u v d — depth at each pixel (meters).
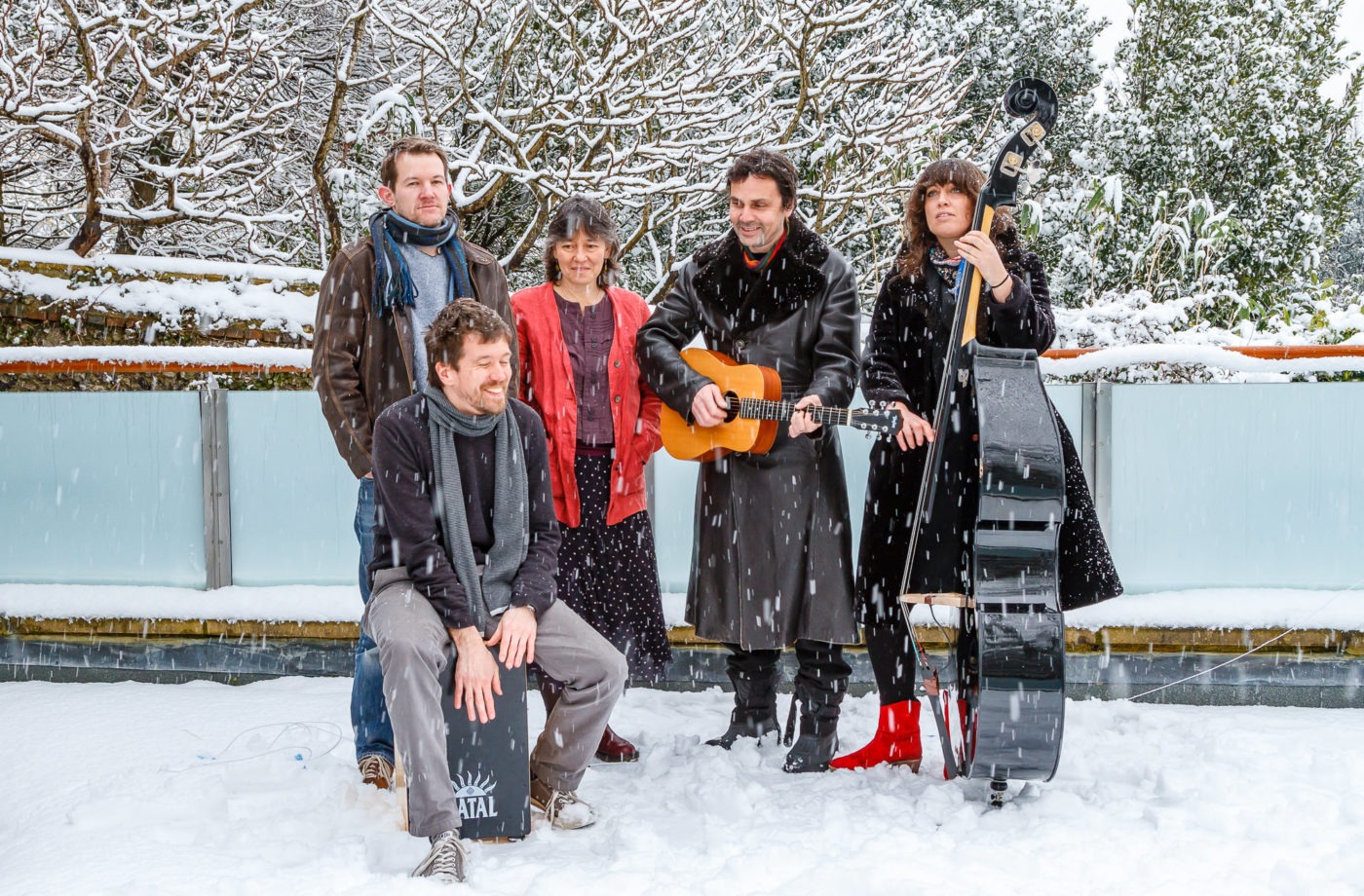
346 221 7.59
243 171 9.55
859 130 8.23
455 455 2.86
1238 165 12.36
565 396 3.46
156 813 2.98
